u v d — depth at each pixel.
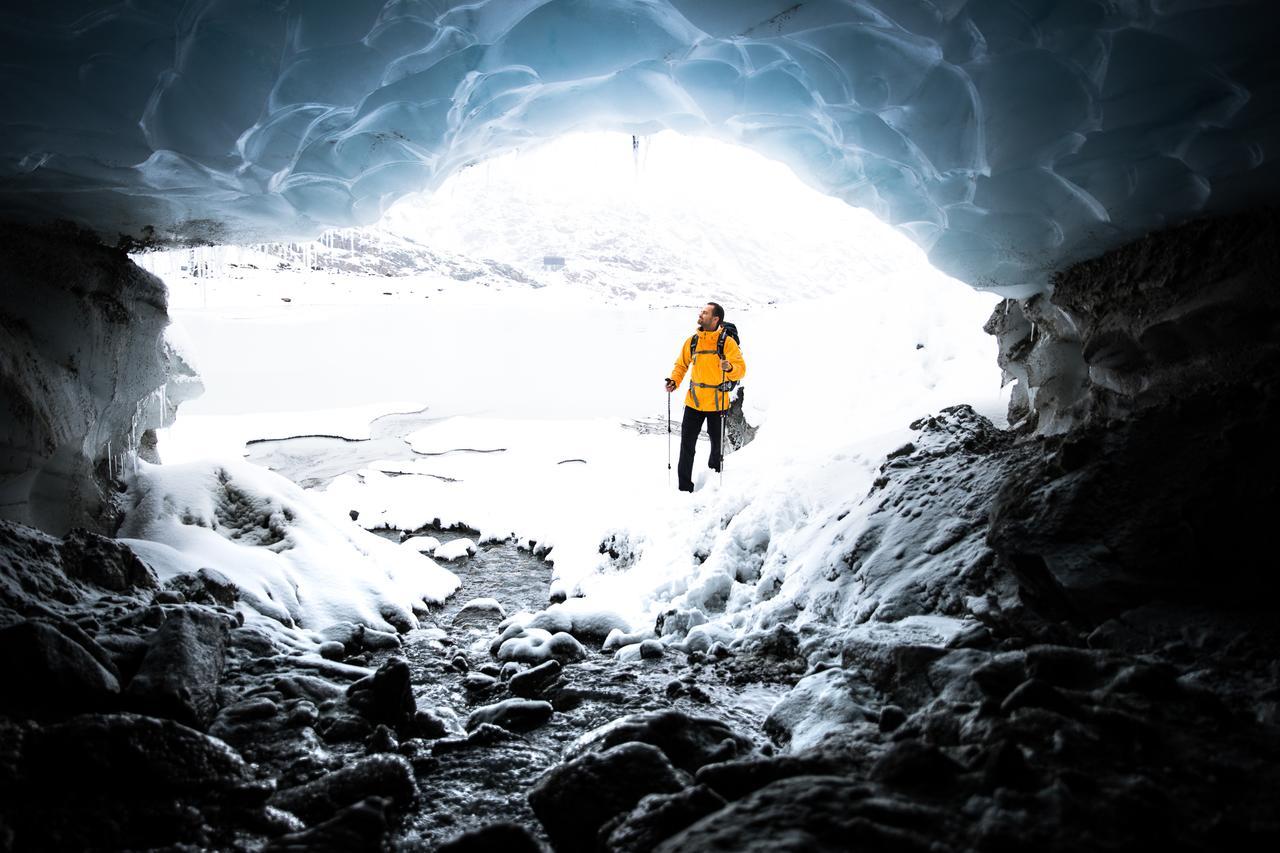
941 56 4.05
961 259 6.02
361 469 10.99
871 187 5.52
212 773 3.26
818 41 4.15
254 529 6.87
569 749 3.88
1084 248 5.35
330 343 17.05
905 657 3.95
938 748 2.71
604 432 12.38
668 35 4.25
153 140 4.56
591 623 6.17
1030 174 4.72
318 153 5.02
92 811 2.93
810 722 3.80
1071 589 3.84
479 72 4.50
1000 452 5.85
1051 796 2.39
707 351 8.30
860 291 12.75
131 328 6.66
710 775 2.94
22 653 3.41
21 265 5.72
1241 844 2.26
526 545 8.96
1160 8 3.41
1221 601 3.68
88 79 4.07
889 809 2.40
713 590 6.44
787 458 7.87
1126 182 4.56
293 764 3.58
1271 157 4.08
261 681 4.30
